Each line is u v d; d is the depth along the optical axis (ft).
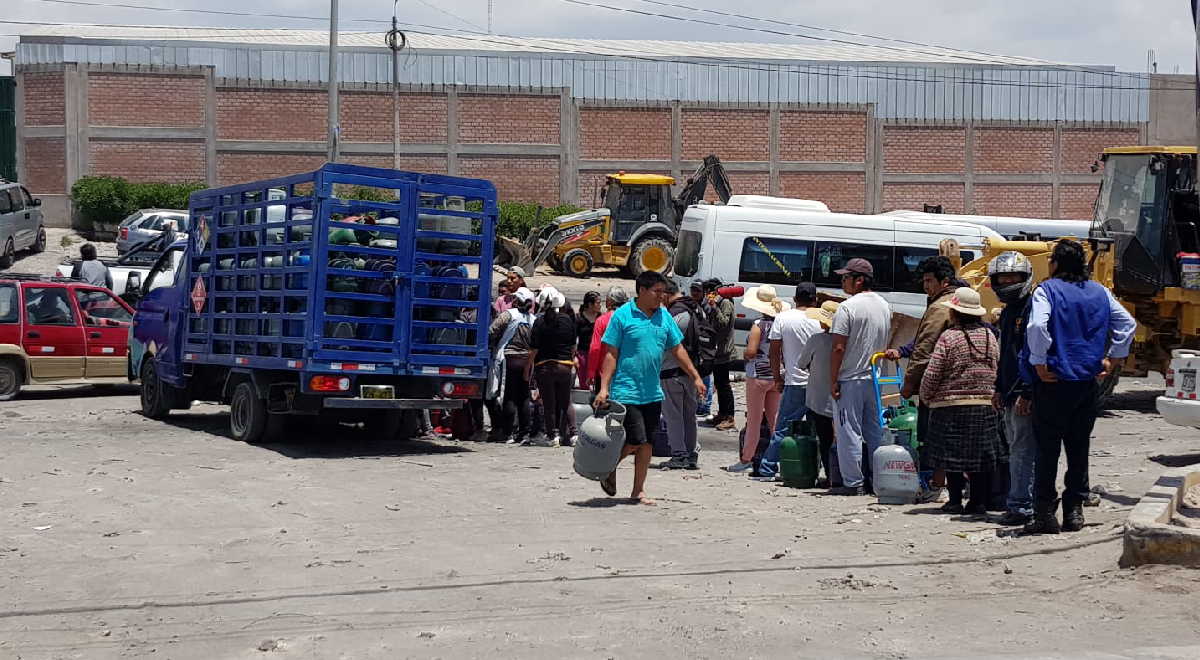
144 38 157.99
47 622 22.48
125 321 66.74
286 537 29.78
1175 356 41.32
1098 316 28.07
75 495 35.94
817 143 161.79
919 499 34.88
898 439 35.12
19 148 145.79
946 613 22.77
